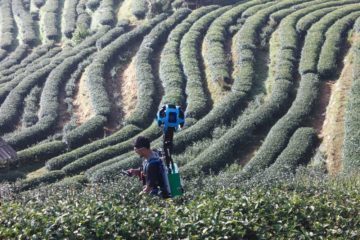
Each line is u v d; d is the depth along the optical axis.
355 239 12.36
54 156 37.28
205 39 49.25
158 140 35.75
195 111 38.56
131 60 49.22
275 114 36.59
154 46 49.62
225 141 33.66
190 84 42.16
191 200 14.84
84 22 59.97
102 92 43.66
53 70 48.91
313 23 49.25
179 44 49.12
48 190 24.80
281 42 45.88
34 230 11.29
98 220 11.74
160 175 12.09
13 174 34.50
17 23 66.38
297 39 46.69
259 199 13.40
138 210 12.41
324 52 42.66
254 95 39.88
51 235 11.11
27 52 58.38
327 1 56.97
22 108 44.53
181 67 45.22
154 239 11.43
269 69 43.25
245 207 12.93
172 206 12.77
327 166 30.30
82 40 56.44
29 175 34.94
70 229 11.38
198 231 11.56
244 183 22.98
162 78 44.06
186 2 57.62
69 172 34.03
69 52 52.84
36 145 38.84
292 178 23.38
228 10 55.19
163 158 12.30
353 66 39.66
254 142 34.50
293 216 12.92
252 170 30.09
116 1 63.22
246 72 42.12
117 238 11.16
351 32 46.50
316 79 39.53
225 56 45.59
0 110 43.47
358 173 25.06
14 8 68.88
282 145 32.50
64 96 45.56
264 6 55.72
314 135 33.28
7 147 24.28
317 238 12.11
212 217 11.95
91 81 45.12
